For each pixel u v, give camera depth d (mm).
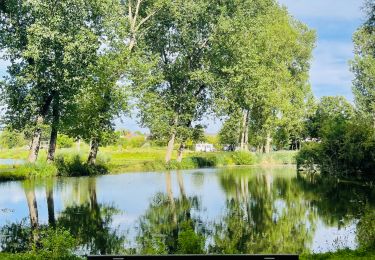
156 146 98750
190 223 19906
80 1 38406
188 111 56812
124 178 41250
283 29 71875
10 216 21672
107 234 17625
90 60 39938
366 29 32031
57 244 12031
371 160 34750
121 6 50875
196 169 56219
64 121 42312
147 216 21719
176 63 55438
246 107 57812
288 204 25172
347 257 11492
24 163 41750
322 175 42781
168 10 51719
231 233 17844
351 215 21266
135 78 46594
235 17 51531
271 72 67250
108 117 45031
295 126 76188
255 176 44031
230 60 53938
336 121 44062
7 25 38812
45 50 37062
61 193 30016
